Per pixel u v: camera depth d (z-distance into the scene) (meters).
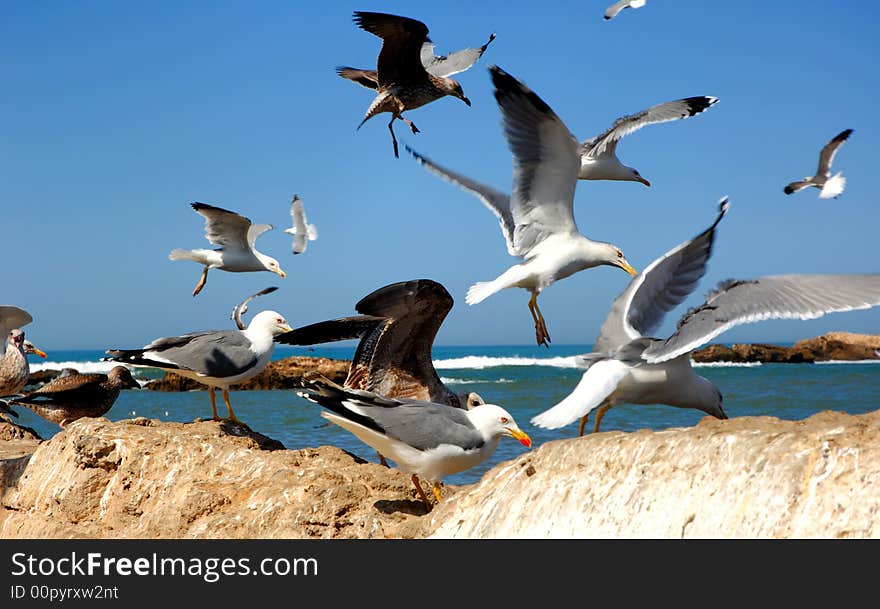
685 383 7.51
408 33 12.31
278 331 10.33
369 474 8.50
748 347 50.66
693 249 8.40
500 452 13.92
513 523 6.70
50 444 10.13
